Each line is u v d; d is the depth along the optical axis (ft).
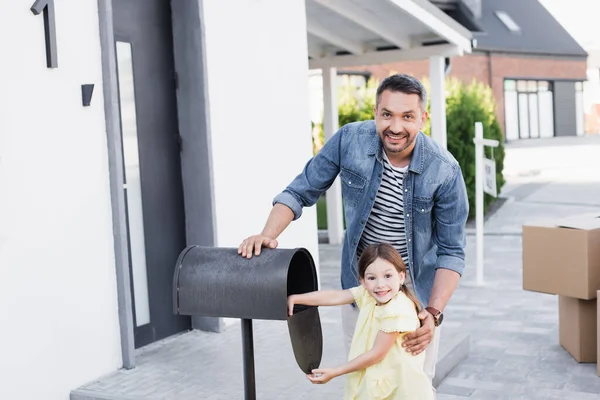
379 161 10.82
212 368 15.83
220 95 19.25
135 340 17.35
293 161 22.44
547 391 15.58
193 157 18.67
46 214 14.34
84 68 15.17
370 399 10.45
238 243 19.94
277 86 21.74
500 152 49.39
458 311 23.11
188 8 18.40
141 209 17.69
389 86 10.08
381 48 36.32
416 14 29.81
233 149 19.75
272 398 14.05
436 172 10.74
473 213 44.73
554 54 128.57
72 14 14.93
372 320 10.68
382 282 10.27
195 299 10.23
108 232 15.67
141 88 17.74
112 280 15.74
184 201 18.86
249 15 20.47
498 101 119.96
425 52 34.88
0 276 13.52
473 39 35.09
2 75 13.57
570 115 135.44
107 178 15.65
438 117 35.09
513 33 122.83
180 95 18.67
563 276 17.16
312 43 36.22
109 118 15.57
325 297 10.60
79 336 14.99
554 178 65.67
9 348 13.70
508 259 32.22
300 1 22.95
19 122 13.85
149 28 17.99
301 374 15.34
